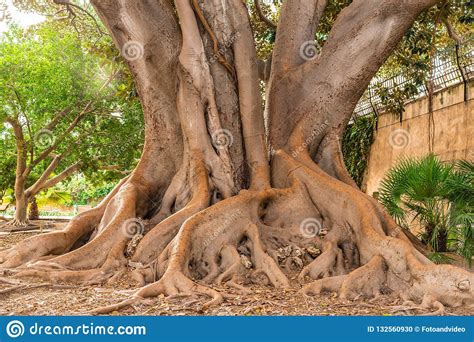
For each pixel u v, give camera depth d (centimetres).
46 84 2367
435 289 785
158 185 1083
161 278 811
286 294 811
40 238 973
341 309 743
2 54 2380
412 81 1859
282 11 1243
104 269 895
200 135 1050
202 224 911
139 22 1062
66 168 2902
